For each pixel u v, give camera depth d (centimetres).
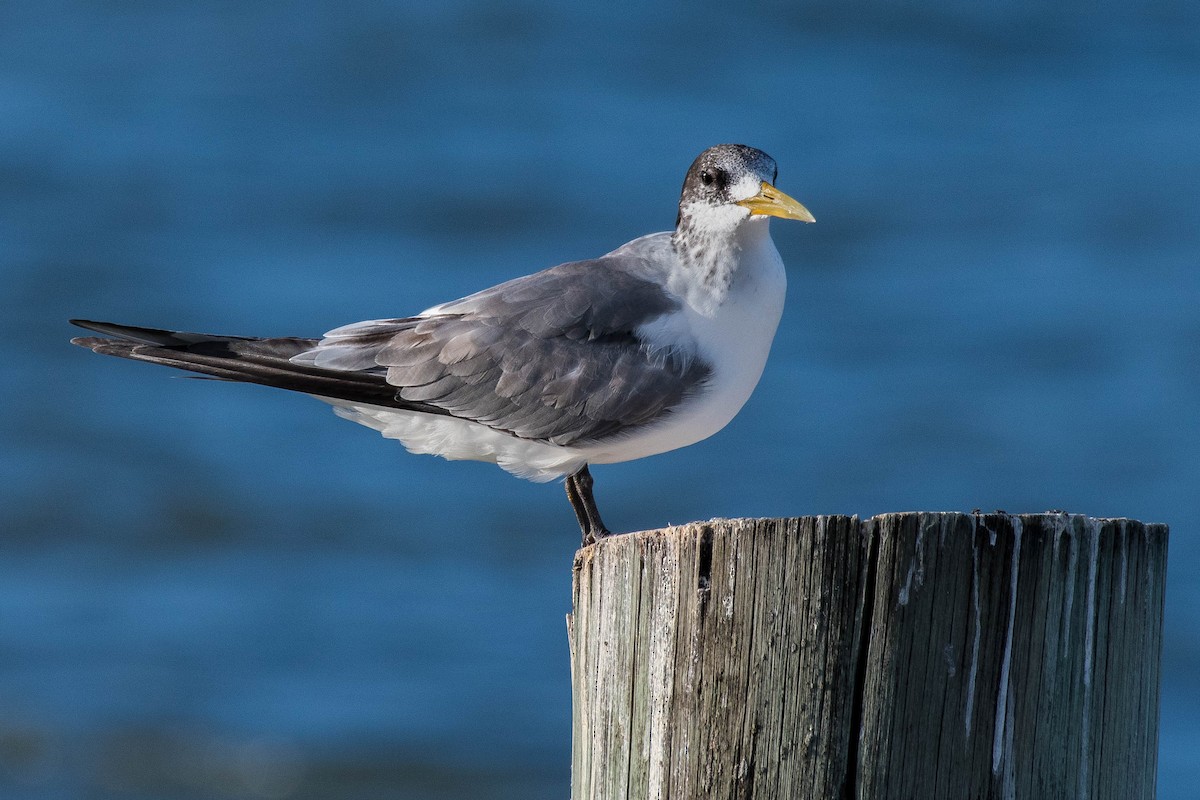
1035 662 577
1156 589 604
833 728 568
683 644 582
